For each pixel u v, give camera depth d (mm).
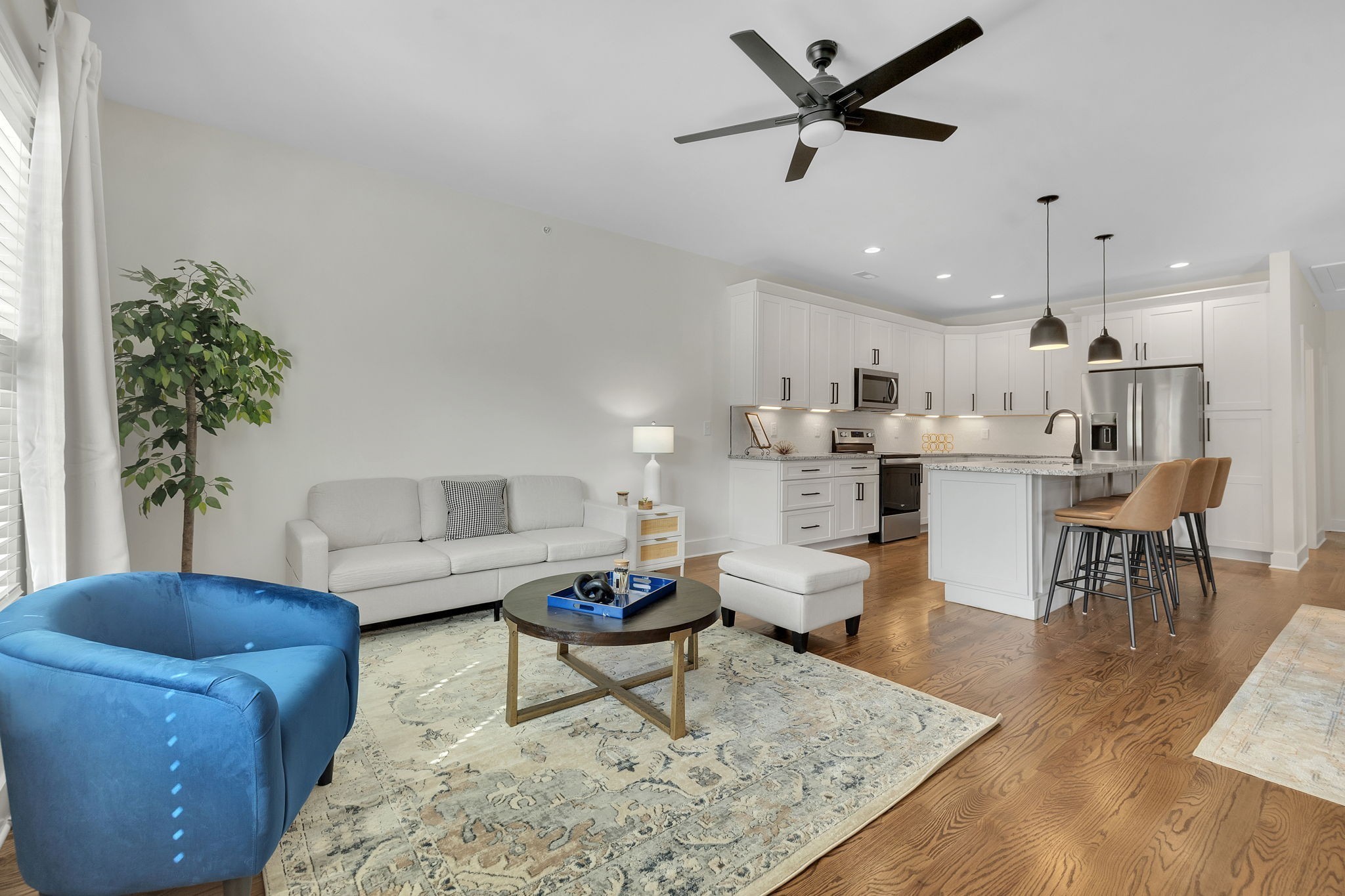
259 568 3285
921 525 6945
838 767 1921
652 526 4234
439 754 1987
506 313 4172
